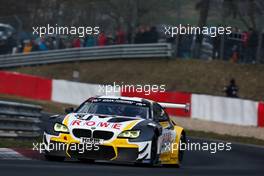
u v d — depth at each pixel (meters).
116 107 47.06
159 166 47.53
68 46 140.62
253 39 129.50
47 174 34.12
